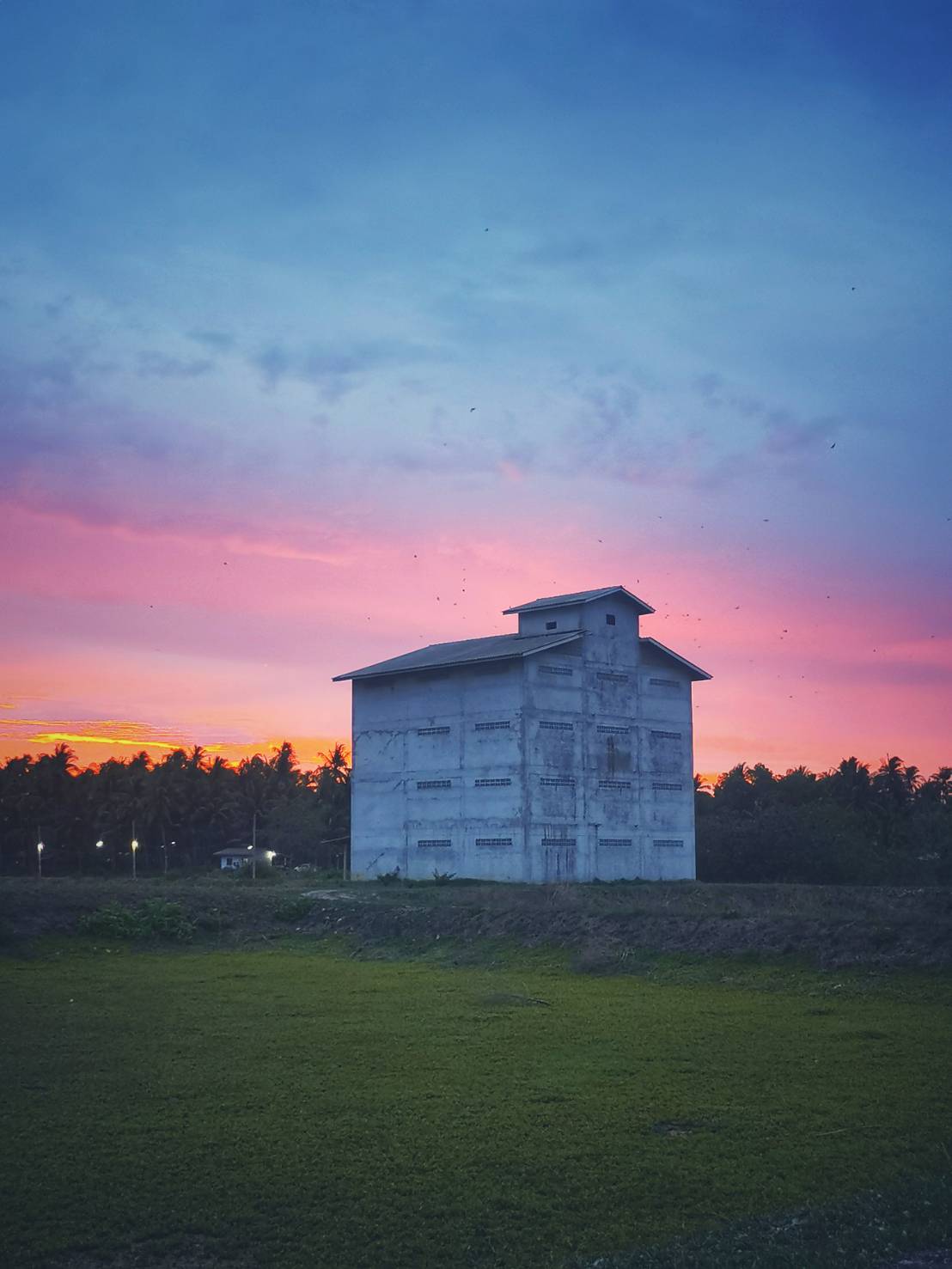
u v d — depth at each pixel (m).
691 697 73.19
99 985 35.28
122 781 151.62
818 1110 20.56
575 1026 28.25
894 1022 28.22
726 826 83.50
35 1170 17.41
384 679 70.75
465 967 40.03
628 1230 15.24
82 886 54.12
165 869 137.12
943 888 52.44
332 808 126.25
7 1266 14.18
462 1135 19.23
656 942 39.25
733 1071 23.47
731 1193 16.61
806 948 35.94
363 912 49.06
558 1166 17.75
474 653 67.94
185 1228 15.33
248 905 50.97
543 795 64.50
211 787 157.25
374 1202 16.27
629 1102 21.17
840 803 117.94
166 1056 25.11
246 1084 22.59
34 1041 26.66
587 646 68.00
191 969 39.41
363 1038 26.97
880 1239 14.52
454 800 66.44
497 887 57.34
